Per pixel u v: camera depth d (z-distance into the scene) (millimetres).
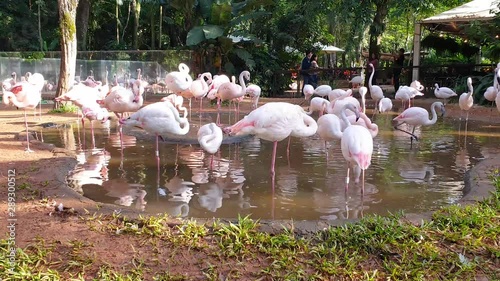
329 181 6051
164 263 3691
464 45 23594
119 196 5387
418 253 3727
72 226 4305
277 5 23078
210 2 20344
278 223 4242
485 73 18375
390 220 4285
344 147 5398
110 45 26703
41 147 7840
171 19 26578
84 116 8609
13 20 25422
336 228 4129
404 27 35312
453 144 8609
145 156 7512
